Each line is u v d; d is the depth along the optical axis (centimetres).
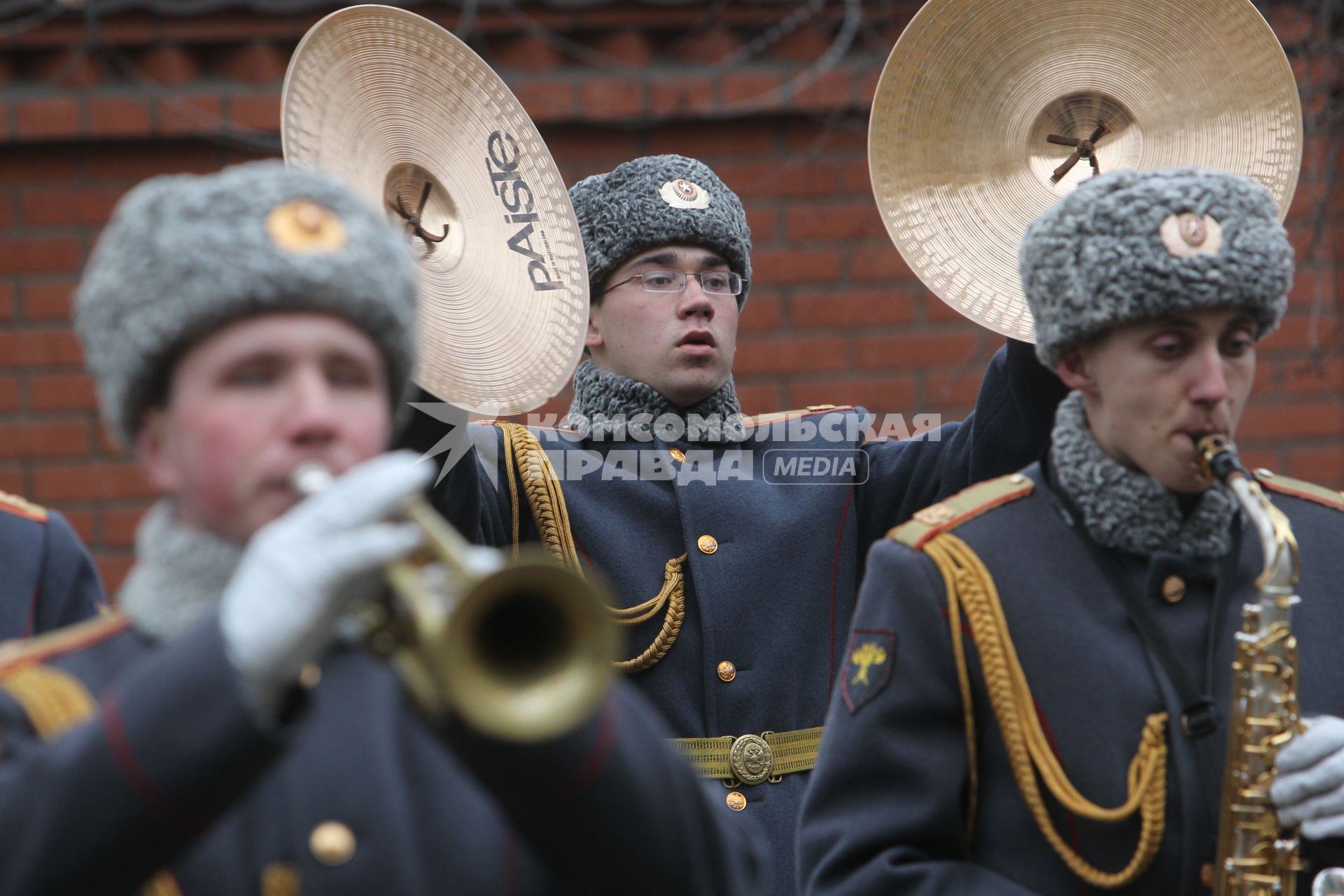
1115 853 797
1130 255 791
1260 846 791
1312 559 876
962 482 1179
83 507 1941
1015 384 1094
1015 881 816
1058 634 829
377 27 1041
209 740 514
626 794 579
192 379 582
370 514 512
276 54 1920
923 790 826
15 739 586
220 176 602
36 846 523
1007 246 1098
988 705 830
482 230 1081
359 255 588
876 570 871
